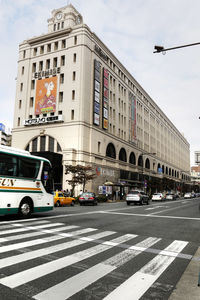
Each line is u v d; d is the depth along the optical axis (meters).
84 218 12.55
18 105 43.72
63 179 35.62
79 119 36.91
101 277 4.25
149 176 63.78
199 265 5.04
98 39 42.69
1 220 11.04
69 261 5.10
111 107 46.56
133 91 58.34
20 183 11.54
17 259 5.13
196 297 3.49
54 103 39.72
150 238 7.85
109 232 8.65
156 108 76.06
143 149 62.47
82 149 36.22
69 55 39.72
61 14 43.38
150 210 19.33
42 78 42.00
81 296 3.50
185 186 103.50
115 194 41.19
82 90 37.56
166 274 4.50
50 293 3.57
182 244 7.09
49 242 6.75
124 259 5.39
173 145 97.38
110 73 46.88
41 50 43.72
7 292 3.57
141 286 3.91
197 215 15.83
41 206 12.60
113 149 46.97
